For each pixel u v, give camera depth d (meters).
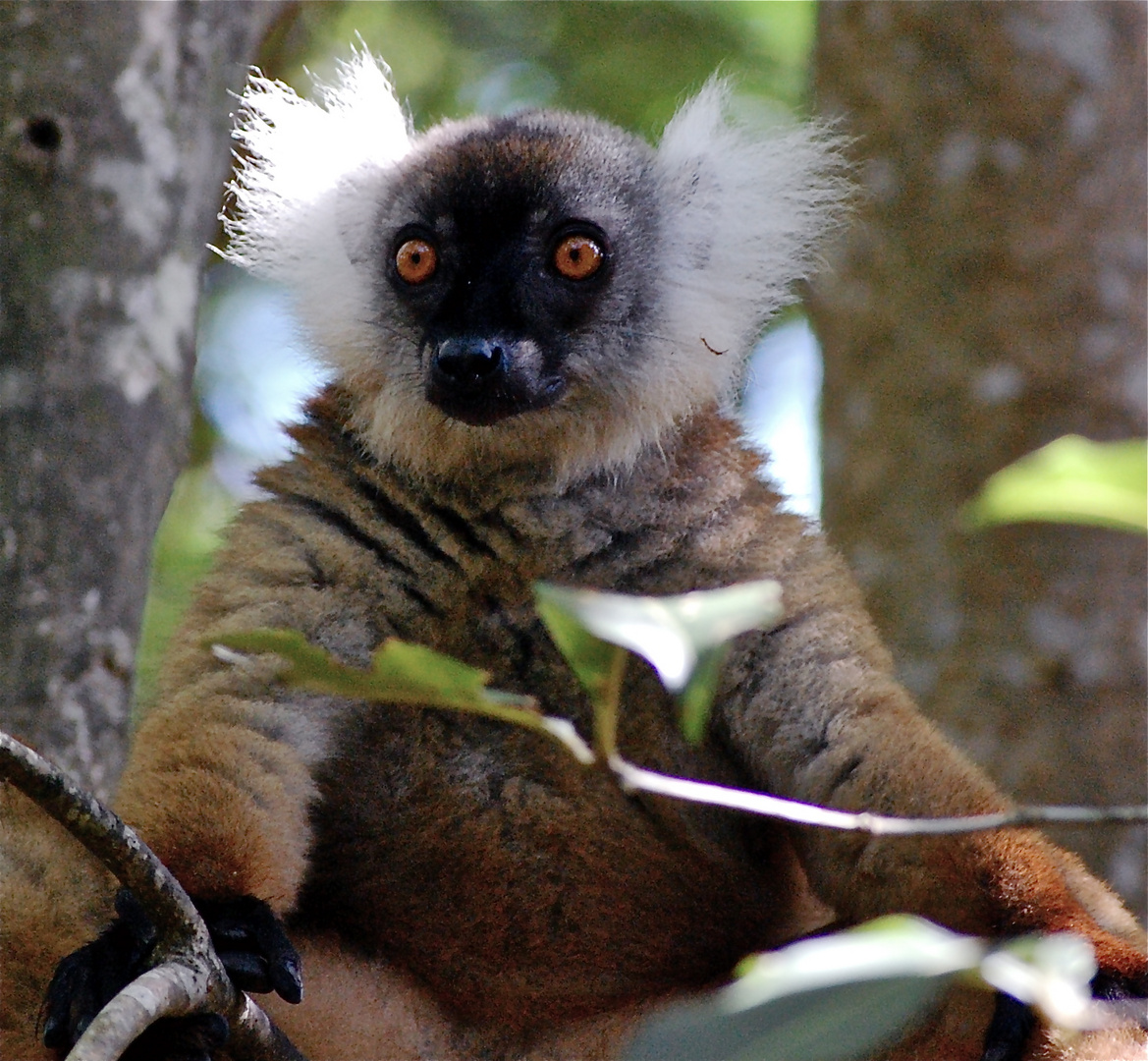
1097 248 15.52
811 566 9.85
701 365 11.23
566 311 10.95
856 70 16.50
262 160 12.38
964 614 15.00
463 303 10.82
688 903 9.52
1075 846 14.27
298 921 9.44
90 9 10.97
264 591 9.48
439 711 9.34
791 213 12.53
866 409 15.96
